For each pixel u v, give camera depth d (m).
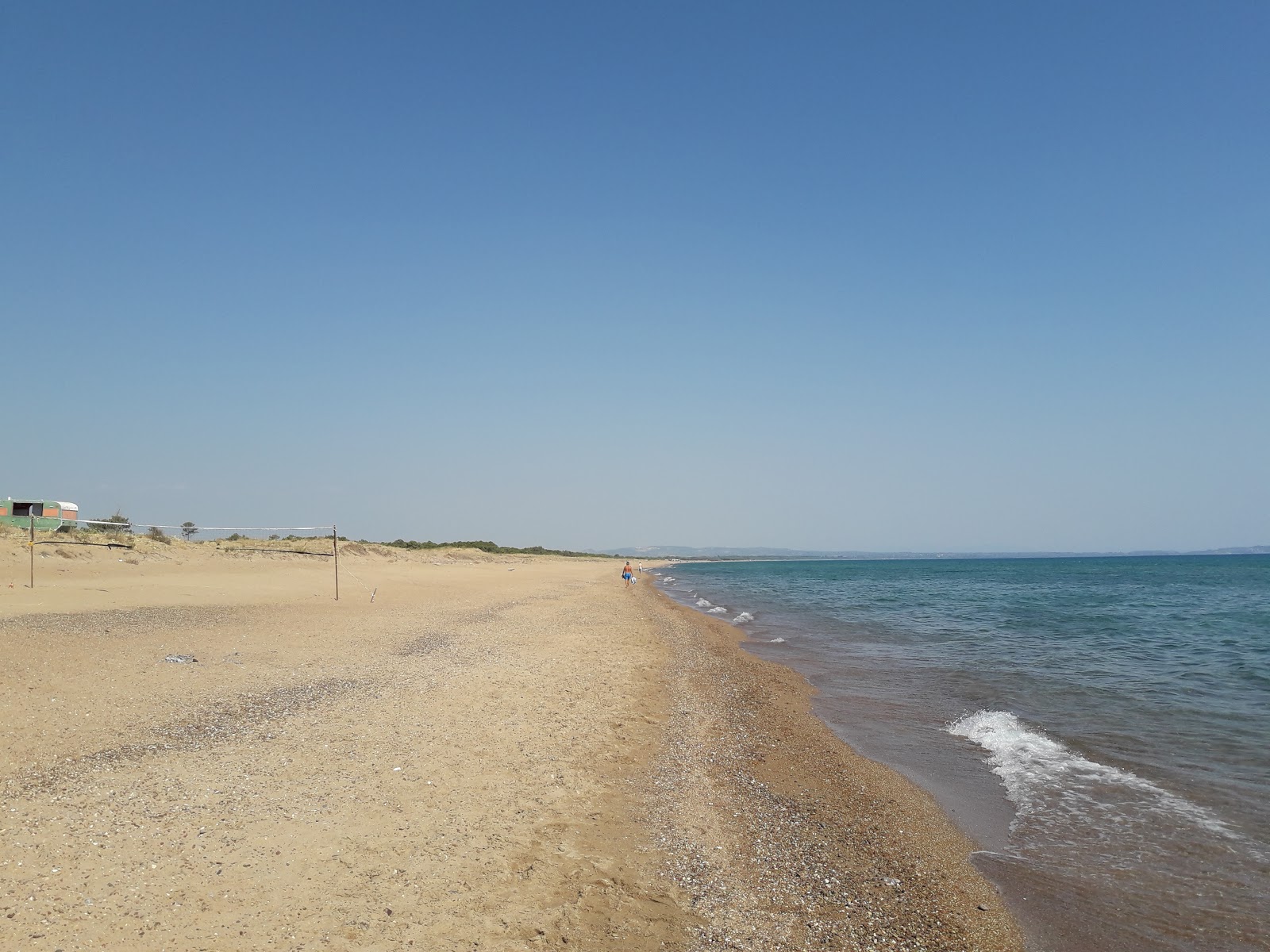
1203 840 7.70
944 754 10.85
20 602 18.91
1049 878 6.86
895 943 5.66
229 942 4.78
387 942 4.97
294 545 51.84
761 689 15.42
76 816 6.47
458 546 99.81
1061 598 45.03
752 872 6.75
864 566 170.12
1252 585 61.69
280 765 8.18
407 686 12.52
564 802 7.89
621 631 23.47
